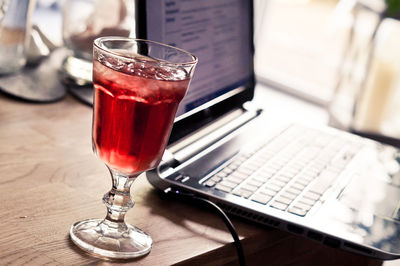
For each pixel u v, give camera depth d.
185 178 0.82
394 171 1.01
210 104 0.99
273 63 3.74
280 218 0.77
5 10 1.01
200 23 0.96
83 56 1.10
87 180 0.82
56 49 1.20
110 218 0.70
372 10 2.35
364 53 2.45
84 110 1.02
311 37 4.26
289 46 4.07
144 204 0.79
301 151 1.00
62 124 0.95
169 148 0.87
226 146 0.94
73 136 0.93
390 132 2.28
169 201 0.81
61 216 0.73
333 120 2.44
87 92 1.08
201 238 0.74
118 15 1.09
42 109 0.98
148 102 0.65
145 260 0.68
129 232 0.70
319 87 3.30
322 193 0.86
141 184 0.84
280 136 1.04
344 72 2.50
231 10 1.06
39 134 0.90
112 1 1.08
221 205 0.79
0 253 0.65
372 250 0.75
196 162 0.86
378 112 2.29
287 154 0.97
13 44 1.03
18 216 0.71
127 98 0.64
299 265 0.87
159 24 0.85
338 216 0.81
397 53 2.25
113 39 0.70
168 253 0.70
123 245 0.68
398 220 0.84
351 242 0.76
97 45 0.66
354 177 0.95
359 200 0.88
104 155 0.67
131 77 0.63
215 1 1.00
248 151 0.95
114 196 0.69
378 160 1.04
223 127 1.00
